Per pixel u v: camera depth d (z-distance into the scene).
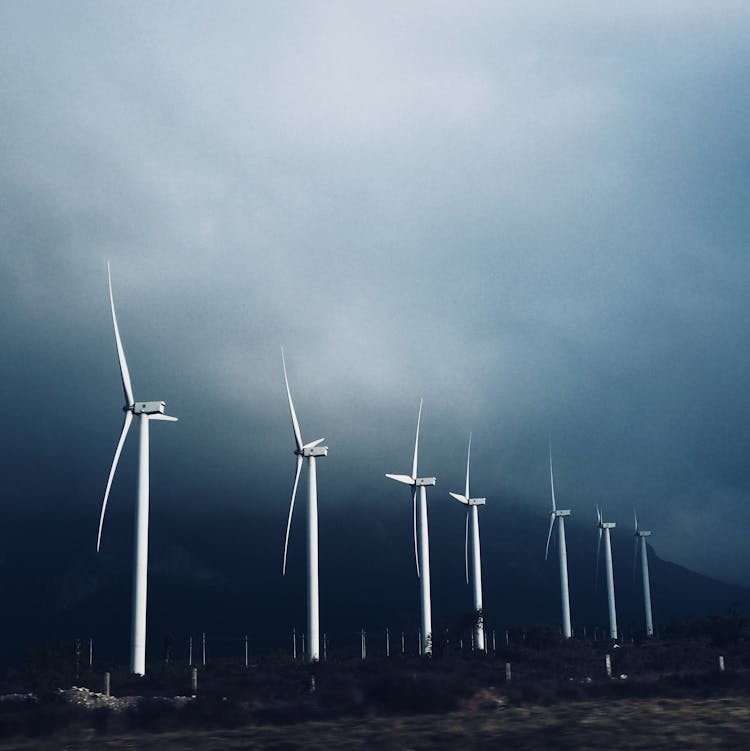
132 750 32.16
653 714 39.81
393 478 94.31
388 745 32.06
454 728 36.62
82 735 37.03
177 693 51.78
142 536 65.50
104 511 65.56
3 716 40.19
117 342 67.56
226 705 41.62
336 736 35.03
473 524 108.31
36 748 33.25
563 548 129.38
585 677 65.75
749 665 75.25
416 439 96.25
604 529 140.88
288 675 61.91
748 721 36.66
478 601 105.50
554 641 101.75
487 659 80.62
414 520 95.06
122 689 55.00
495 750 30.39
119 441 66.75
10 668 75.00
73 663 71.56
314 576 80.25
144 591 64.94
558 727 35.97
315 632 79.00
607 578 139.62
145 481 66.56
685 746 30.30
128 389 67.12
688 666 75.75
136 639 63.94
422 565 94.12
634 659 80.62
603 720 37.97
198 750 31.92
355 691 47.69
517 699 46.94
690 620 118.62
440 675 58.06
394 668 65.06
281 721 40.62
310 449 82.31
